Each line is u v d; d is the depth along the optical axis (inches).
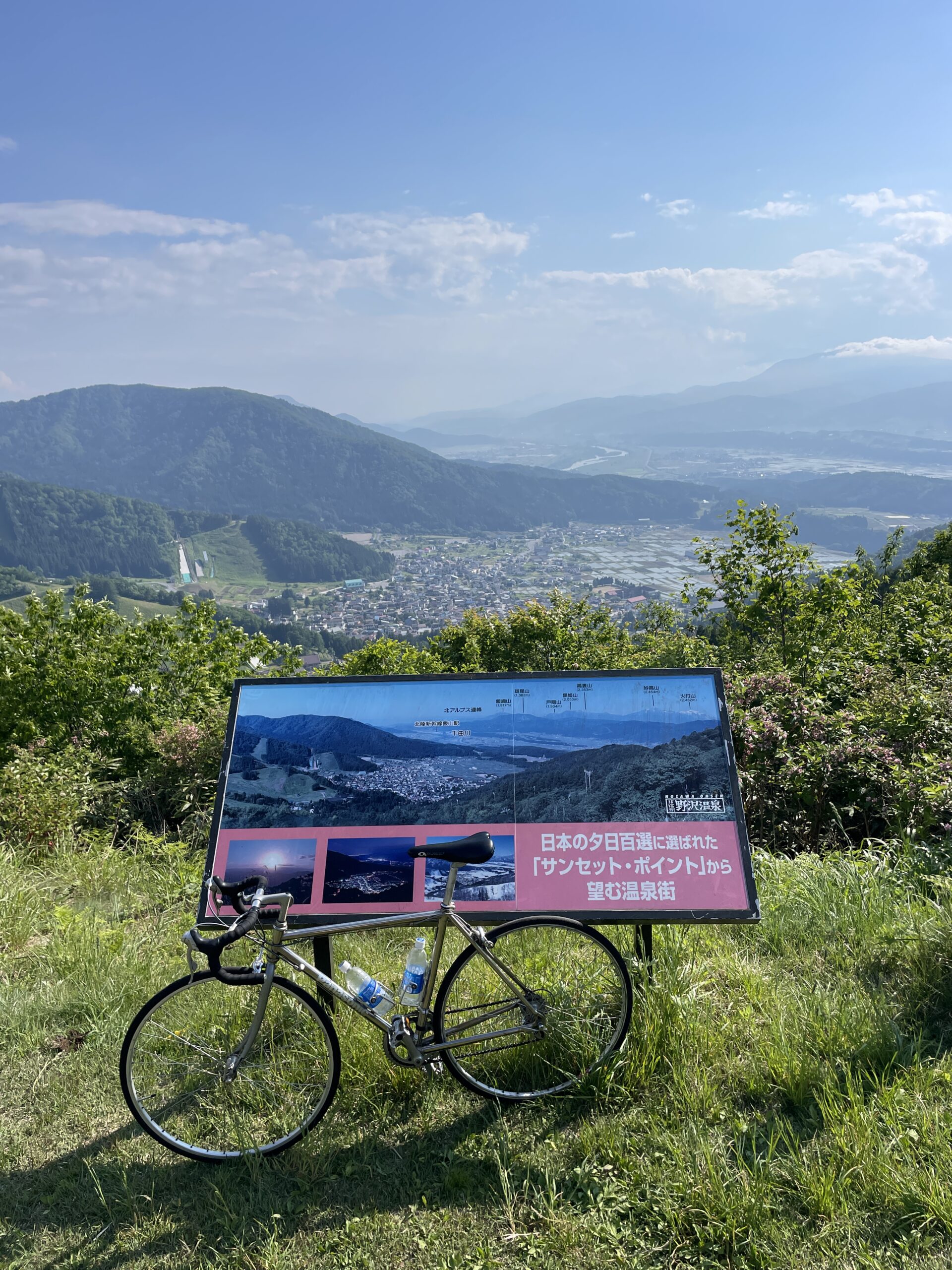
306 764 133.3
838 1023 119.9
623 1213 92.7
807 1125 103.7
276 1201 98.0
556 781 130.0
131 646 457.4
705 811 126.7
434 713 135.8
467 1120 109.7
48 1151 107.8
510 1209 93.5
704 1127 103.0
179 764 302.0
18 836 241.3
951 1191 88.3
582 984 120.7
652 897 121.6
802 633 481.7
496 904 122.0
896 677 326.0
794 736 240.2
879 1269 81.9
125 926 179.0
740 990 132.9
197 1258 90.8
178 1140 107.3
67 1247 93.0
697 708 134.0
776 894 166.6
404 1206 96.2
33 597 464.1
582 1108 110.7
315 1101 112.0
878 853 195.8
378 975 142.5
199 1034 112.9
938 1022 123.3
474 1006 116.7
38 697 402.6
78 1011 138.0
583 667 828.6
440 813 128.6
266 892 124.5
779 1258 84.7
